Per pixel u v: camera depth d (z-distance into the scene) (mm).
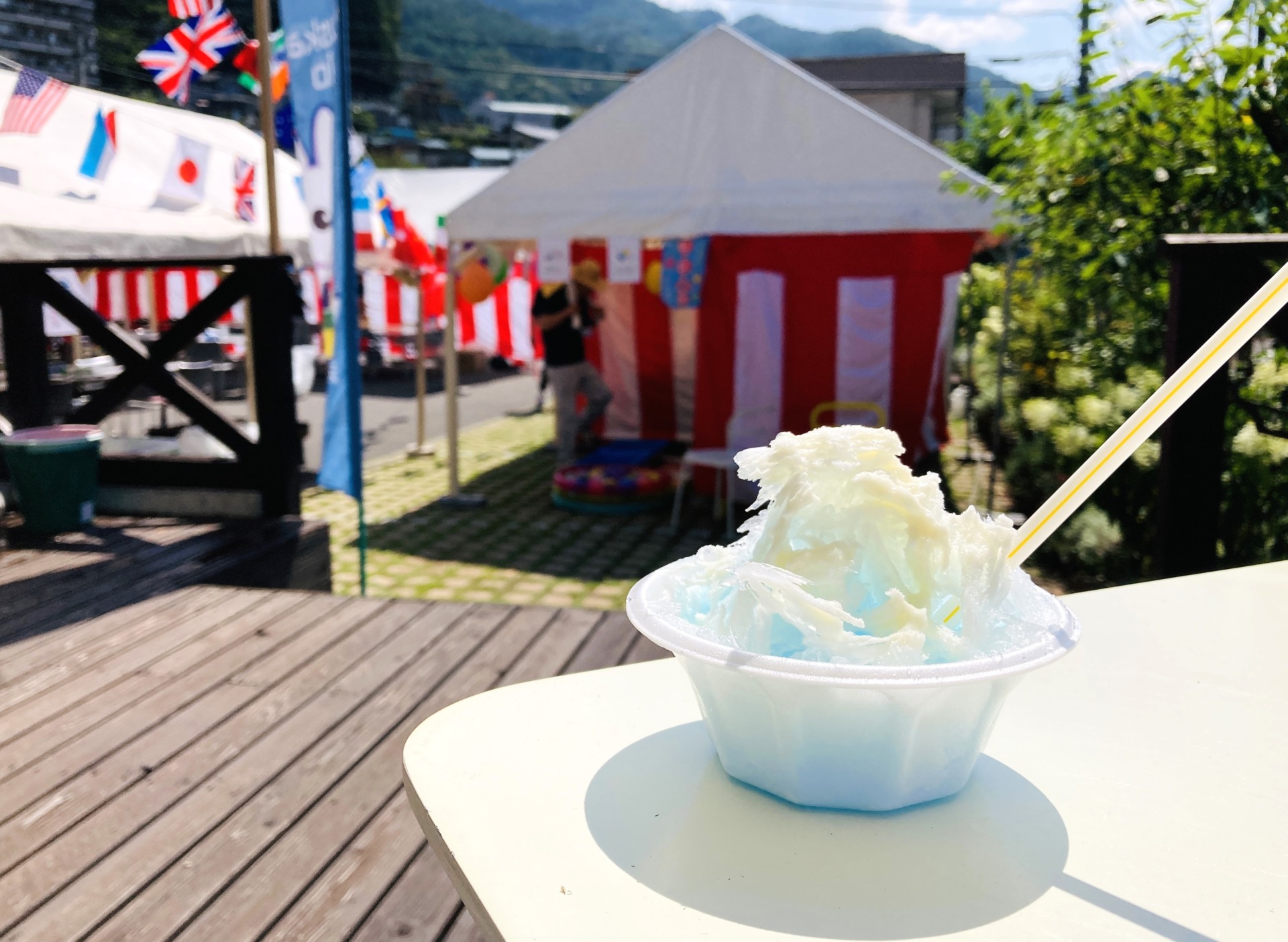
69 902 1858
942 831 856
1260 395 3375
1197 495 2967
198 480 5129
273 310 4961
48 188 6234
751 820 876
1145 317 4254
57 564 4215
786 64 7043
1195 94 3836
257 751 2469
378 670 3006
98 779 2326
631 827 869
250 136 8961
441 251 10906
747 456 960
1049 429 5184
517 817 888
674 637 860
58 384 8891
